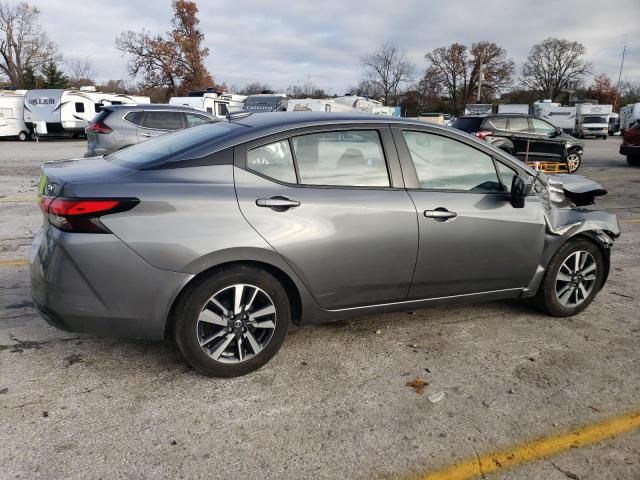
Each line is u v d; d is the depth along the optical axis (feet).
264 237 9.55
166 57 174.40
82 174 9.51
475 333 12.41
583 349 11.70
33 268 9.55
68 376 10.06
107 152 12.71
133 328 9.31
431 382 10.21
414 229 10.79
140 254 8.93
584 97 265.13
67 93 83.41
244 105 81.92
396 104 222.28
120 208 8.84
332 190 10.27
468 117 46.06
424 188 11.14
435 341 11.96
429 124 11.52
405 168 11.02
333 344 11.69
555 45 267.80
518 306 14.12
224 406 9.25
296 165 10.16
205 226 9.20
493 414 9.19
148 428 8.59
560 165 42.22
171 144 10.74
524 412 9.27
